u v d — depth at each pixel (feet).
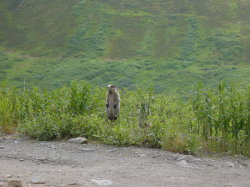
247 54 470.39
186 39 521.65
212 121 71.10
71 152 63.21
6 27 600.39
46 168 52.31
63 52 519.60
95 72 414.21
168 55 481.46
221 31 533.96
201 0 628.69
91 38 543.80
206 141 71.61
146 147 68.39
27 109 85.61
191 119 78.02
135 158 60.59
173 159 61.05
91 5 646.74
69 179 46.21
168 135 67.62
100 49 513.86
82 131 73.72
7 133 76.95
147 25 569.23
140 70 420.36
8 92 93.40
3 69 455.63
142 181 47.52
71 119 74.74
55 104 84.99
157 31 552.41
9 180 44.19
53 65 469.16
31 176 46.98
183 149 65.72
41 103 86.74
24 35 576.61
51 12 637.71
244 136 68.39
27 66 465.88
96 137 73.00
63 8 646.74
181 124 75.97
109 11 621.31
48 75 422.00
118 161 58.23
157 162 58.70
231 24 557.33
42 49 533.96
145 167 55.11
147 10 618.44
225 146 69.05
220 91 71.26
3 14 634.43
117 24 579.48
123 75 398.21
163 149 66.90
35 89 90.07
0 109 81.87
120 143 68.54
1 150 62.03
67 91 92.02
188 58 467.11
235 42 499.51
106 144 69.41
